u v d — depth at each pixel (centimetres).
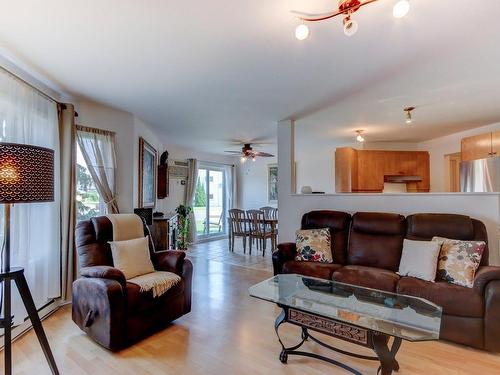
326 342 237
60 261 310
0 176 146
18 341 235
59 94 318
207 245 692
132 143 396
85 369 198
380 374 185
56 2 166
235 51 225
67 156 312
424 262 263
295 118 423
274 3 167
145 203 461
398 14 154
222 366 202
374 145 604
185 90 308
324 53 228
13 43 212
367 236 330
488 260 259
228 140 592
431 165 576
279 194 436
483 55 233
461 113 396
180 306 273
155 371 196
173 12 175
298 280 274
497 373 193
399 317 192
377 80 283
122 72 263
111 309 214
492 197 288
